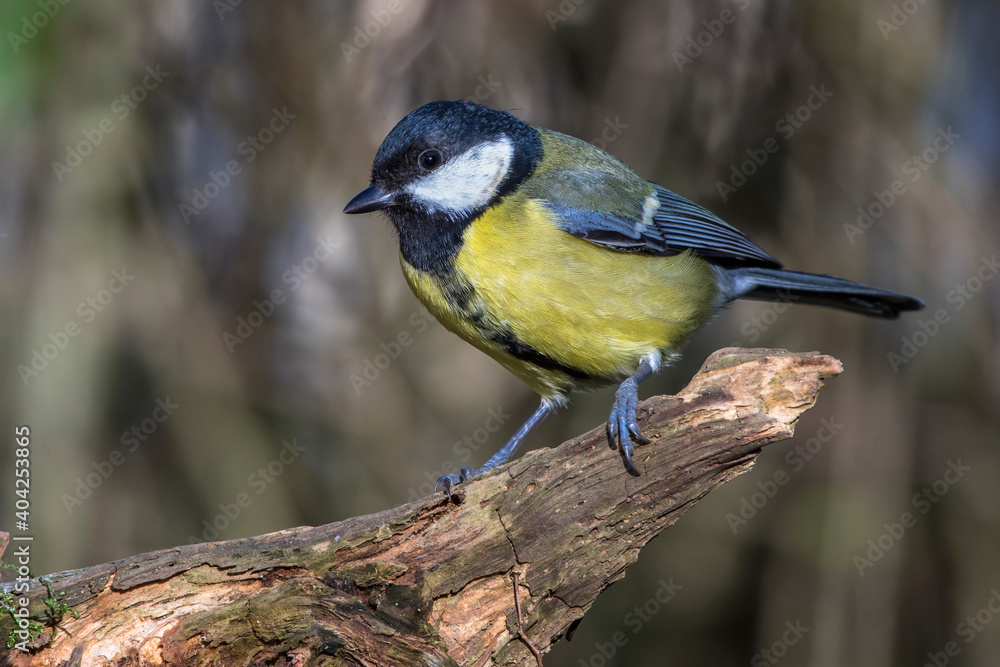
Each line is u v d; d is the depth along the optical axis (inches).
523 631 230.1
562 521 228.8
